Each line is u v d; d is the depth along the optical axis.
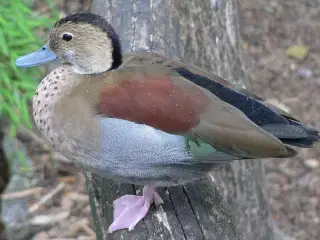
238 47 6.88
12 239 8.39
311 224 9.23
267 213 7.30
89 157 4.57
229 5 6.67
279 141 4.21
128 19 5.87
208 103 4.34
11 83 7.19
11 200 8.73
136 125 4.36
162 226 4.54
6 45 6.64
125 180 4.71
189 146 4.35
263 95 11.02
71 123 4.51
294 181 9.80
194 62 6.02
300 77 11.38
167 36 5.80
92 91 4.50
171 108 4.32
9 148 8.90
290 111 10.72
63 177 9.23
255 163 7.00
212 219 4.58
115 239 4.56
